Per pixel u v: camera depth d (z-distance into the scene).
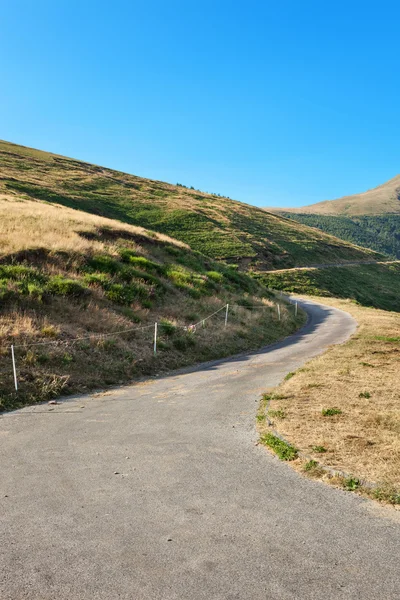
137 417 8.25
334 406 7.88
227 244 76.06
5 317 13.08
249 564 3.59
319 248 91.56
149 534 4.09
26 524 4.34
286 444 6.21
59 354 11.80
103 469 5.74
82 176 100.06
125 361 12.70
